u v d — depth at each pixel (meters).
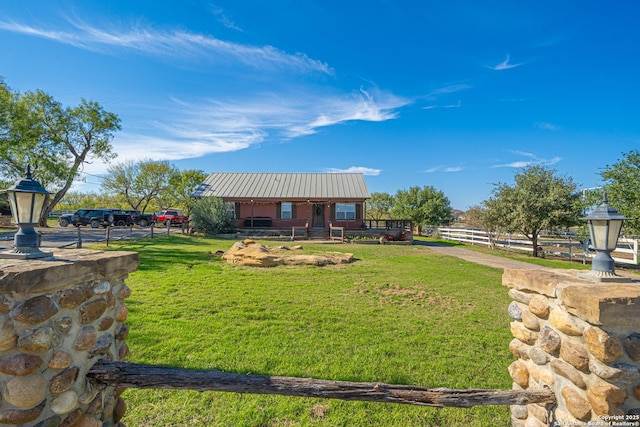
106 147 27.34
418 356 4.04
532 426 2.50
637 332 1.81
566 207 13.92
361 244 19.28
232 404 3.02
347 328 4.92
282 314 5.48
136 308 5.54
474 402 2.21
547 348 2.26
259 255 10.21
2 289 1.46
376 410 3.02
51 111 23.77
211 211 21.42
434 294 7.09
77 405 1.89
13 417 1.55
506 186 15.64
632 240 12.47
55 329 1.70
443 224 29.06
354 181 26.56
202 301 6.04
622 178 11.03
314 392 2.21
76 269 1.81
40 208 2.03
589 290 1.94
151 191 41.34
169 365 3.64
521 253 16.23
